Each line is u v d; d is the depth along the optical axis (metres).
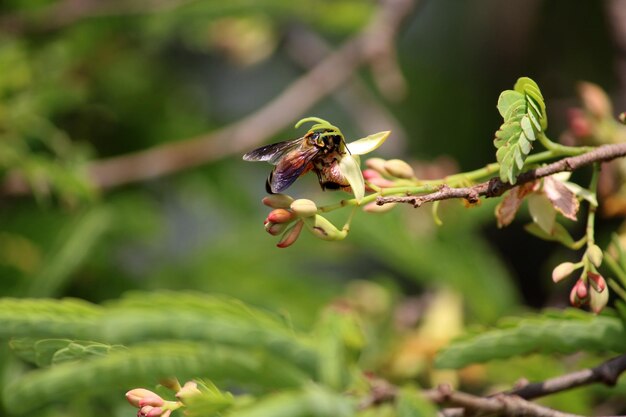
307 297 0.93
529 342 0.61
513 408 0.57
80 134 1.03
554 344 0.61
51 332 0.55
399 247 0.83
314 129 0.58
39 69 0.95
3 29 1.01
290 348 0.55
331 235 0.58
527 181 0.58
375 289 0.91
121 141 1.05
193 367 0.55
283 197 0.57
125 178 0.99
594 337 0.61
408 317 0.91
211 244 0.96
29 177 0.84
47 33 1.03
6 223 0.90
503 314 0.84
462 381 0.81
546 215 0.60
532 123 0.57
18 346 0.56
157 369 0.54
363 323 0.85
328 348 0.55
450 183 0.59
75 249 0.84
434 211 0.59
